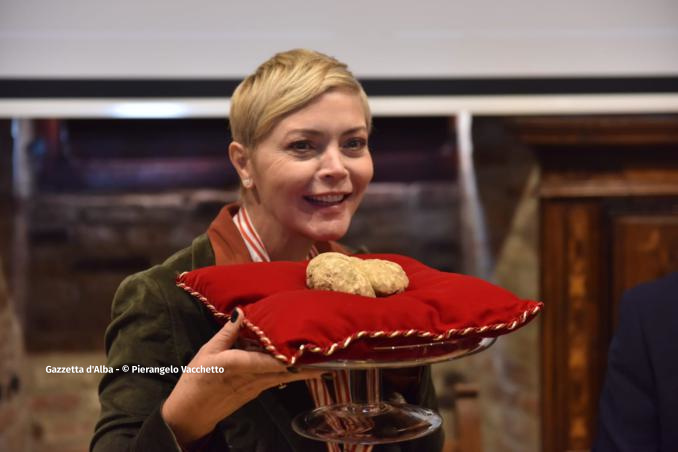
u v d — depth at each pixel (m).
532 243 4.43
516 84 3.96
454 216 5.29
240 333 1.55
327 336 1.42
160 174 5.05
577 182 4.33
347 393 1.75
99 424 1.70
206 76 3.86
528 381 4.56
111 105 3.83
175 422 1.59
